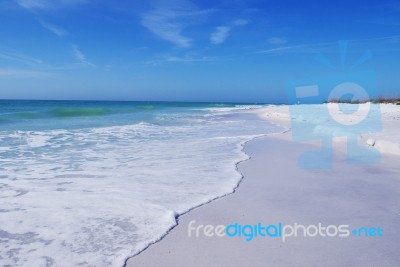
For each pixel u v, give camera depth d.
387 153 6.96
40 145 8.01
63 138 9.29
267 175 5.18
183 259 2.55
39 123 14.26
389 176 5.12
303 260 2.54
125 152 7.10
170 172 5.26
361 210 3.63
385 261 2.54
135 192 4.18
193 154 6.86
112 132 10.95
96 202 3.78
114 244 2.77
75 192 4.16
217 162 6.04
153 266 2.45
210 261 2.52
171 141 8.85
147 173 5.19
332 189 4.42
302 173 5.31
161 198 3.96
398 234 3.03
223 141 8.83
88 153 6.96
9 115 17.94
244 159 6.36
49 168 5.52
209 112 29.03
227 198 4.04
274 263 2.50
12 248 2.67
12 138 9.04
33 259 2.51
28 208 3.56
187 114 25.00
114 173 5.18
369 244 2.82
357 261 2.53
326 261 2.53
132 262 2.50
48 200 3.83
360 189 4.42
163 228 3.10
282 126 14.04
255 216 3.46
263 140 9.15
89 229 3.05
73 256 2.56
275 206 3.76
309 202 3.90
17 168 5.51
